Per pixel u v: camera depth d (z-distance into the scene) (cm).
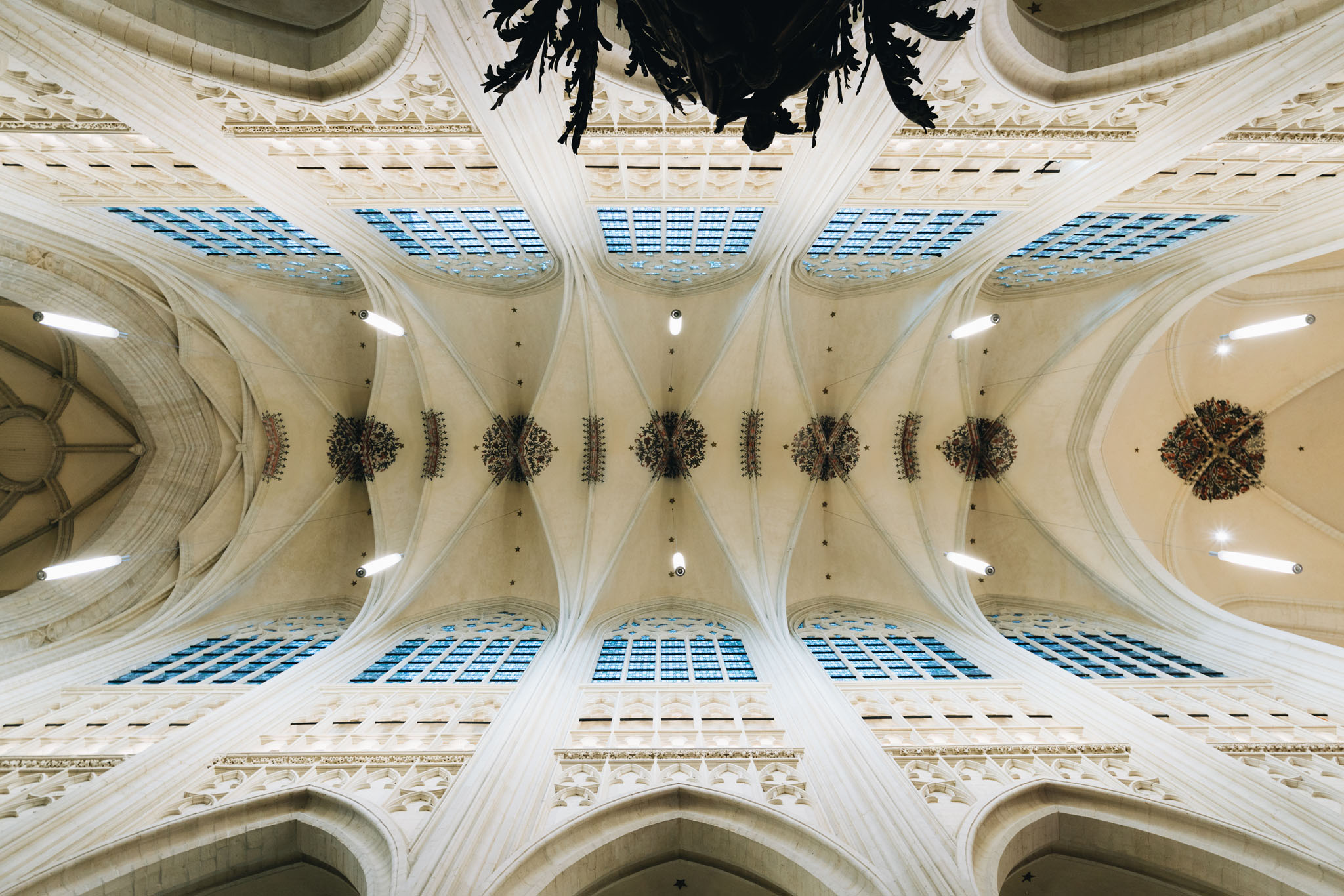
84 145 1110
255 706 1189
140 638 1562
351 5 1072
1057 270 1702
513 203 1325
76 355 1797
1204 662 1470
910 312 1766
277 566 1869
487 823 877
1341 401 1798
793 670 1398
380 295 1638
